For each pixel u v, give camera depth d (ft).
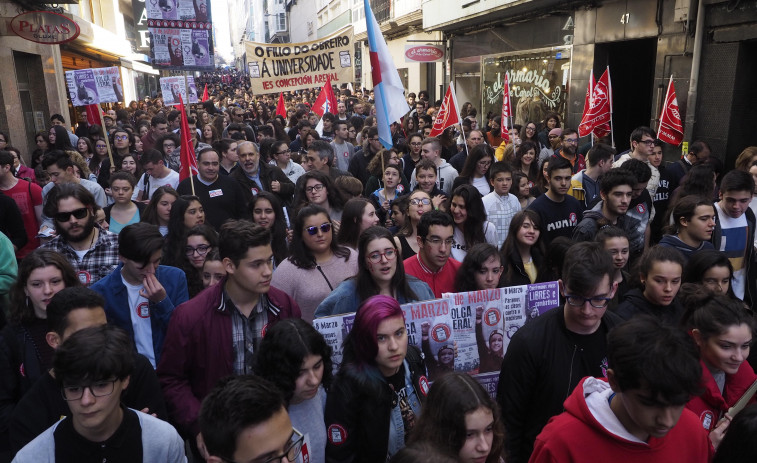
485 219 16.08
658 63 35.14
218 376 9.73
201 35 43.09
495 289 11.13
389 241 11.10
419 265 13.42
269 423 5.84
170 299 12.22
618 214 15.96
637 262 11.09
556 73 46.98
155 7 41.52
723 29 29.91
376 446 8.10
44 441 6.98
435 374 10.34
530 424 8.90
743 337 7.98
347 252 13.97
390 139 19.89
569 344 8.70
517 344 8.82
